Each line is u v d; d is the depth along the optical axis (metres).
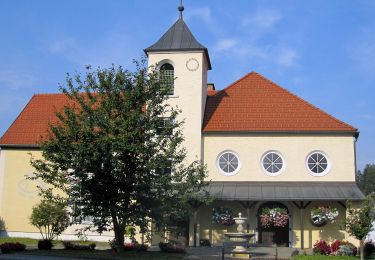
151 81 25.16
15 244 25.86
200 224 32.97
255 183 32.88
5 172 36.22
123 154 23.27
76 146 23.00
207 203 27.39
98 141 22.75
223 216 32.34
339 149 32.88
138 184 23.69
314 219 31.67
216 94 36.75
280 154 33.22
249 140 33.56
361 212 25.64
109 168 22.94
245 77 37.53
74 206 24.58
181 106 34.16
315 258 24.94
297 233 32.12
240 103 35.62
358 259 25.33
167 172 25.09
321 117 33.94
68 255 24.16
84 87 24.95
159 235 31.73
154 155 24.66
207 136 33.94
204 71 35.84
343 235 31.56
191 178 25.58
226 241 32.19
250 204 31.81
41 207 30.31
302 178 32.72
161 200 24.03
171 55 34.88
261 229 32.62
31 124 37.69
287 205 32.59
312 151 33.03
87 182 23.50
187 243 32.34
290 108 34.78
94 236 34.12
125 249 27.09
